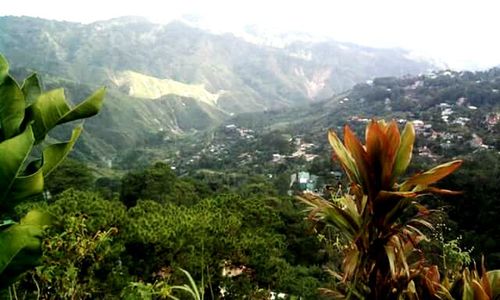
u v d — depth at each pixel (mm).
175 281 7859
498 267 23500
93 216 7383
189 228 8172
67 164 31391
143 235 7641
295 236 24422
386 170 2830
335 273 3264
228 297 8977
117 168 96688
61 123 1486
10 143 1293
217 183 55094
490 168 37125
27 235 1354
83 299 5781
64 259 4547
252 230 10109
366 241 2908
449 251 4828
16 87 1417
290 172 64750
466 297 3014
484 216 28562
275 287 9570
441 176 2768
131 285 4129
